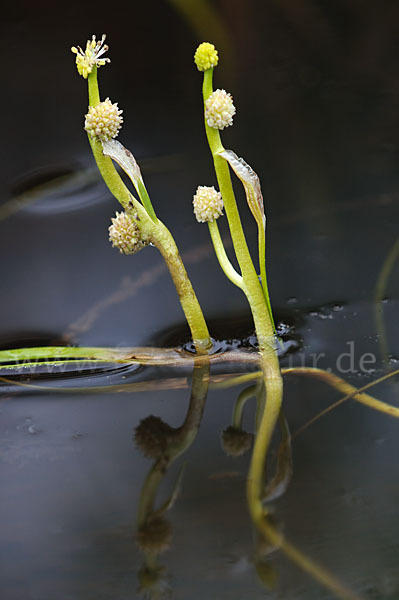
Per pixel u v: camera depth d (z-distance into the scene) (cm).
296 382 47
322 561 42
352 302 50
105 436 45
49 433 45
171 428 45
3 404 47
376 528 42
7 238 53
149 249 52
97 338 49
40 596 42
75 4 81
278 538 42
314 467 44
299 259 52
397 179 55
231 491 43
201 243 52
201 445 45
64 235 53
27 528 43
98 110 45
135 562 42
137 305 50
